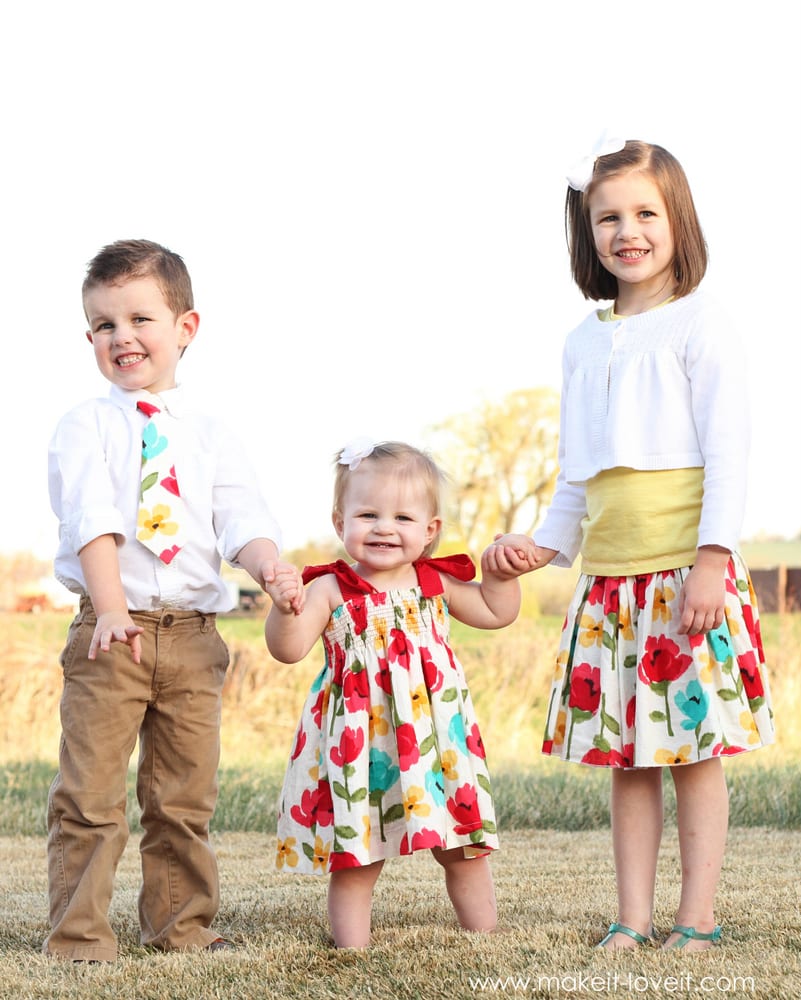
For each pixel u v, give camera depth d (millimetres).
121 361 2961
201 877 2838
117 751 2785
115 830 2764
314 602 2846
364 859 2686
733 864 3699
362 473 2900
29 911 3217
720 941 2684
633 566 2824
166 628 2842
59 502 2906
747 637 2809
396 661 2809
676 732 2738
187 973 2469
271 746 8336
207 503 2963
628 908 2750
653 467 2832
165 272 3008
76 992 2354
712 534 2723
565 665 2920
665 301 2975
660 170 2945
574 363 3014
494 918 2861
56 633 9016
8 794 5871
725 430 2789
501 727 8180
